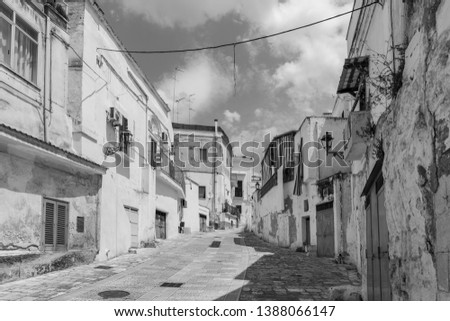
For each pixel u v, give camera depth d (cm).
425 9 527
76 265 1299
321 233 1869
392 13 715
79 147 1360
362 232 1109
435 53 488
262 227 3253
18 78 1073
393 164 682
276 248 2341
